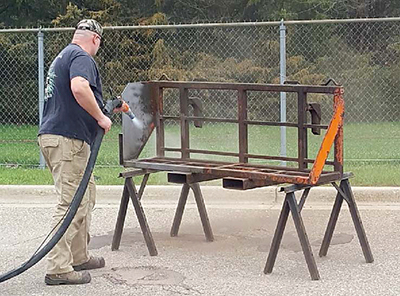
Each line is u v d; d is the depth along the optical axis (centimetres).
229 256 585
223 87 581
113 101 530
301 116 538
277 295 480
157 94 624
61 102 498
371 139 1380
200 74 1889
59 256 506
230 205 790
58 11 2234
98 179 909
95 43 526
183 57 1955
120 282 517
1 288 505
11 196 838
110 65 1794
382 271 533
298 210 515
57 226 500
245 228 684
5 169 1023
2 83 1848
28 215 751
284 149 914
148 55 1867
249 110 1525
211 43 2000
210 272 539
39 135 505
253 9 2197
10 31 952
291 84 550
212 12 2208
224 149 1234
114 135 1365
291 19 2086
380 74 1878
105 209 775
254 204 794
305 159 545
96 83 508
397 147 1266
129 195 598
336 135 526
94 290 499
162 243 631
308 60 1920
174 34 2000
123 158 593
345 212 737
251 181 534
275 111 1516
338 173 533
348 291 487
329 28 1939
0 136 1560
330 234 569
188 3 2180
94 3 2166
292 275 527
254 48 1950
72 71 489
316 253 586
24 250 616
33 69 1855
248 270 543
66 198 502
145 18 2094
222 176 545
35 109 1833
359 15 2073
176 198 817
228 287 500
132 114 561
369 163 1014
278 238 526
